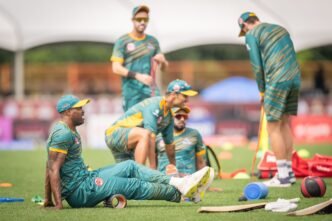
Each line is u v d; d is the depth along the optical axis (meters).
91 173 28.39
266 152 42.06
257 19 37.38
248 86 97.75
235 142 86.50
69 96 28.08
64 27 91.25
